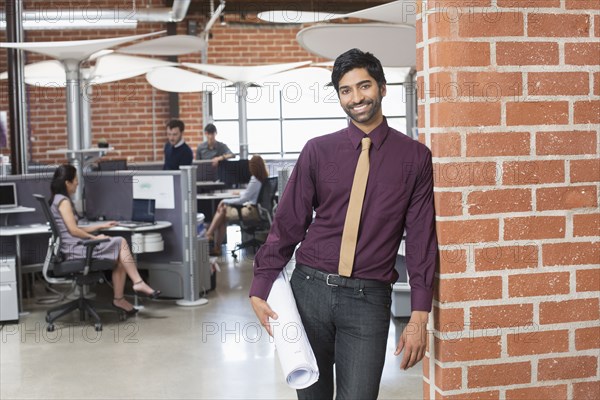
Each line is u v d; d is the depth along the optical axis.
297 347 2.50
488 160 2.45
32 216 7.68
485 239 2.47
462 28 2.41
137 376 4.88
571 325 2.55
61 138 11.72
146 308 6.93
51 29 11.71
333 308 2.57
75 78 8.10
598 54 2.49
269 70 10.50
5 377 4.92
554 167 2.49
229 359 5.22
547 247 2.51
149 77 10.23
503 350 2.51
